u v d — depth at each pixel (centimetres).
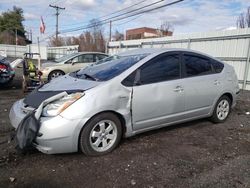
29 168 351
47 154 388
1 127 506
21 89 995
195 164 373
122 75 408
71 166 358
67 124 353
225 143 457
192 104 492
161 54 459
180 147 432
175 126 539
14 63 1071
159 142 450
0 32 7256
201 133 504
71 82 423
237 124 571
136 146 429
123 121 412
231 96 575
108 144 400
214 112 549
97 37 5344
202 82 503
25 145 346
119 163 370
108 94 384
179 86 463
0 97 821
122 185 316
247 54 1212
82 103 364
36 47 4362
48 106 363
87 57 1286
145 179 330
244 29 1220
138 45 1970
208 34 1399
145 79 427
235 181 330
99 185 315
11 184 314
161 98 439
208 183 324
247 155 408
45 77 1175
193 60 504
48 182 320
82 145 375
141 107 419
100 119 382
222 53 1336
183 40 1558
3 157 379
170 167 362
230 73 569
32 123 349
